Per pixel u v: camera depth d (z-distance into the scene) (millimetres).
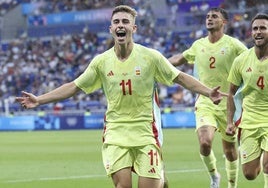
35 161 27859
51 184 20125
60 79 67062
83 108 59812
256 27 13688
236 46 17625
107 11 72562
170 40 67688
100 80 12430
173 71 12070
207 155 16797
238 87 14398
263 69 13789
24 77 67938
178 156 28438
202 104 17375
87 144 37156
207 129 16891
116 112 12234
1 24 77500
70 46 71062
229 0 67688
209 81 17859
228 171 17203
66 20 74750
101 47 69938
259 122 13977
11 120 57281
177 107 56531
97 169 24234
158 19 70312
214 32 17750
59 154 31062
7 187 19656
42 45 72688
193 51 18188
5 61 71250
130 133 12117
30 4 77188
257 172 14320
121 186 12031
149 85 12125
